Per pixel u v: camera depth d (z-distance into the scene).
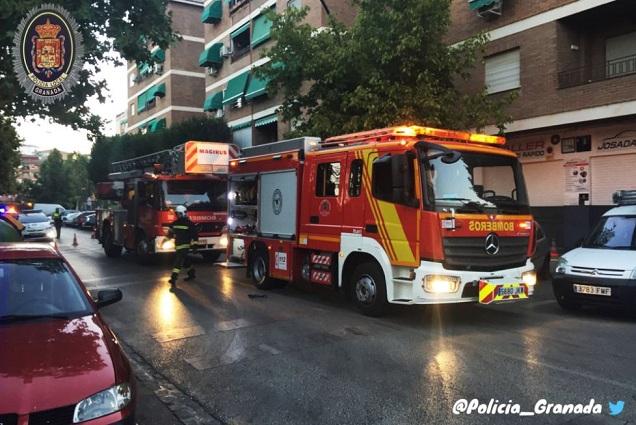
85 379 3.48
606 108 13.92
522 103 15.95
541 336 7.17
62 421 3.26
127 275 13.37
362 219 8.27
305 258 9.80
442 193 7.43
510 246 7.82
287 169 10.11
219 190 15.16
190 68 40.06
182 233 11.42
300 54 14.66
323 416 4.63
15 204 22.84
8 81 8.56
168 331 7.64
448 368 5.80
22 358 3.68
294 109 15.65
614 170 14.79
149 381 5.68
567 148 15.89
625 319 8.27
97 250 20.94
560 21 15.23
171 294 10.52
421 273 7.28
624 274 7.95
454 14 17.98
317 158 9.38
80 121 10.81
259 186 10.99
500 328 7.63
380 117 12.84
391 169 7.55
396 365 5.94
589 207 15.26
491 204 7.77
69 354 3.77
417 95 12.97
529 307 9.21
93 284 11.96
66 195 71.06
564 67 15.30
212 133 30.03
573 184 15.76
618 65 15.26
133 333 7.58
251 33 28.89
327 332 7.42
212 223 14.94
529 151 16.91
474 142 8.33
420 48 13.16
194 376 5.77
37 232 26.66
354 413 4.67
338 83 14.25
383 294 8.07
